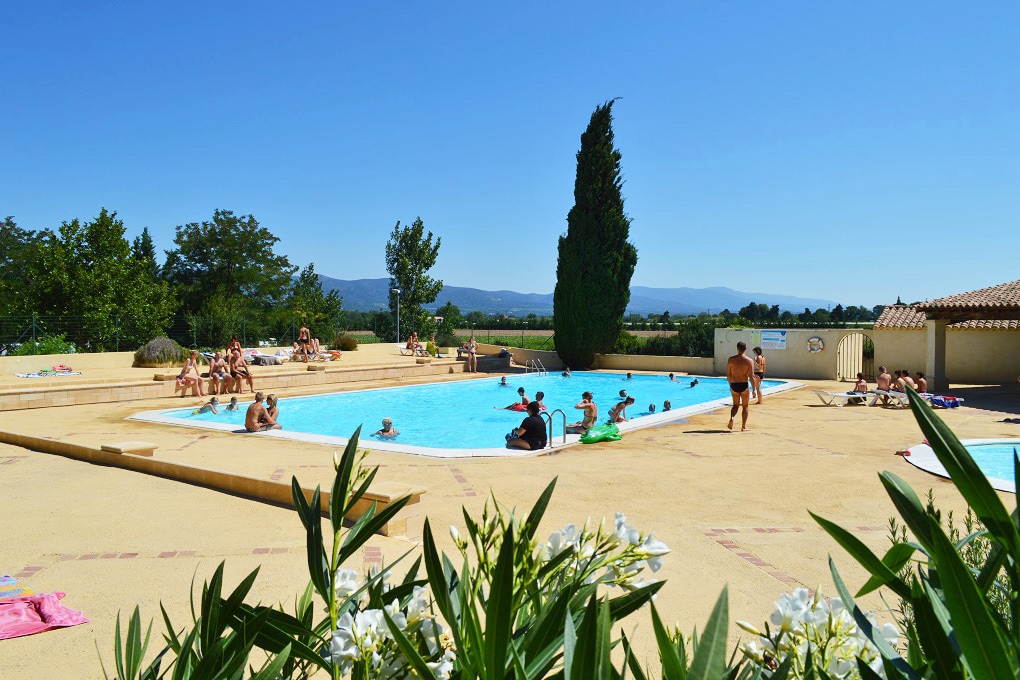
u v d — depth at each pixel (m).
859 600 5.76
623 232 33.84
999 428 15.61
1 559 6.35
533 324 63.16
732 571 6.52
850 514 8.56
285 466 11.27
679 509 8.75
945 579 0.97
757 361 20.59
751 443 13.84
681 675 0.96
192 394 22.77
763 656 1.36
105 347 31.20
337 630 1.35
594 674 0.92
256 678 1.30
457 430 19.33
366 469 1.55
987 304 20.55
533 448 13.18
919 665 1.33
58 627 4.88
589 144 33.31
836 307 63.38
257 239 52.97
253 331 38.06
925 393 21.17
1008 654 0.92
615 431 14.26
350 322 59.41
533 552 1.62
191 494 8.91
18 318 28.62
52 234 33.75
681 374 31.61
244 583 1.54
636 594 1.36
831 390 23.88
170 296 38.56
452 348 43.41
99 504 8.39
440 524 7.84
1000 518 0.99
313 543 1.49
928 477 10.52
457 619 1.44
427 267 46.34
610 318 34.25
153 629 4.82
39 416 18.00
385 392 26.44
